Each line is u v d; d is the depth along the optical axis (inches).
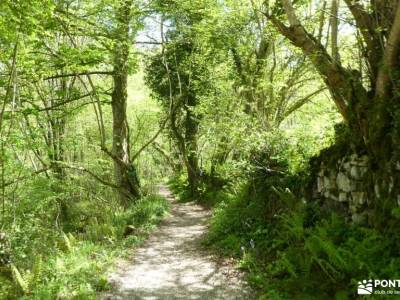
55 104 741.3
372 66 292.7
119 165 798.5
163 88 968.3
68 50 609.3
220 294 280.1
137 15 675.4
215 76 764.0
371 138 267.1
